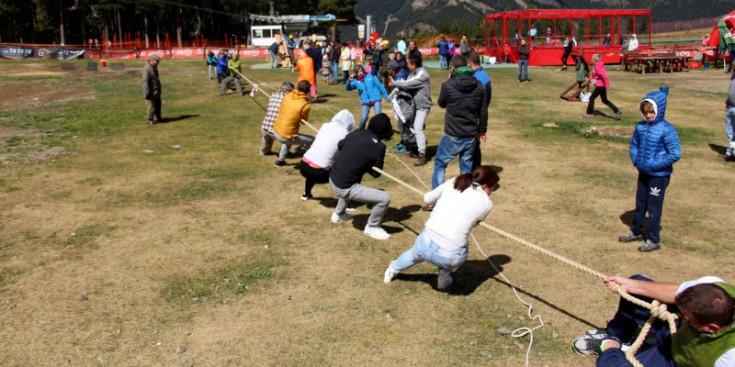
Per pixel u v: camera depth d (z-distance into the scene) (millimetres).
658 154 5719
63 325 4586
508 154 10156
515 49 31438
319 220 6895
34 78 23219
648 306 3709
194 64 33875
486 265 5707
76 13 68688
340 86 21219
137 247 6074
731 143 9477
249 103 16250
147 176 8695
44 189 7988
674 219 6926
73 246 6090
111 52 44500
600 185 8266
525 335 4480
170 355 4215
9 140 10945
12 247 6043
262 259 5801
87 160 9578
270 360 4160
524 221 6879
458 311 4836
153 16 68438
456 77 6898
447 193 4840
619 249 6043
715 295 2965
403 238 6363
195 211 7188
